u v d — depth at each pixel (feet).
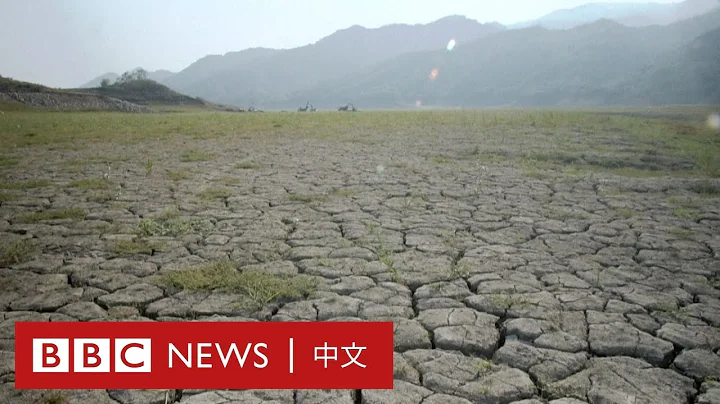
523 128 58.29
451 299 12.10
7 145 42.39
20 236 16.60
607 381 8.94
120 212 19.66
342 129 59.06
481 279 13.35
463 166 31.40
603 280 13.50
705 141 45.78
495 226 18.39
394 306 11.68
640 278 13.73
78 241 16.11
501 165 32.14
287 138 48.80
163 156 35.63
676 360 9.68
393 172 29.12
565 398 8.46
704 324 11.07
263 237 16.63
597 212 20.70
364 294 12.30
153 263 14.20
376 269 13.88
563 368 9.30
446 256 15.05
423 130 56.80
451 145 42.32
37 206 20.65
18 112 136.98
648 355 9.88
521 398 8.46
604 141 44.75
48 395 8.41
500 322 11.09
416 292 12.46
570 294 12.50
